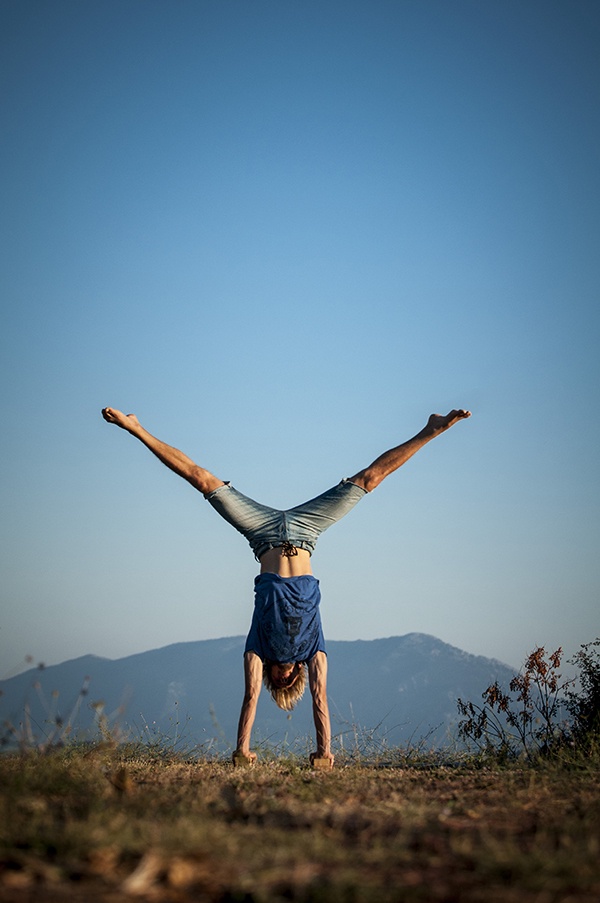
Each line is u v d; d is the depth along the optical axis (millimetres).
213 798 6398
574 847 4684
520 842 5051
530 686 11180
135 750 10164
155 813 5516
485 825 5598
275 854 4480
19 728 6910
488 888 4070
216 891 3957
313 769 9234
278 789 7188
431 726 11078
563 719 10680
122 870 4281
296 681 10547
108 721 8586
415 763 10258
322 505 10367
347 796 6855
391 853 4633
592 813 5949
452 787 7586
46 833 4816
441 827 5484
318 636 10164
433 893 3975
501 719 10984
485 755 10344
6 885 3998
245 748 9688
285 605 9922
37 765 7031
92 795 6062
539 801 6688
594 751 9531
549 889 4055
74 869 4266
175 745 10305
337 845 4836
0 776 6465
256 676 9961
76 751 8516
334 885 3934
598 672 11078
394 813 5965
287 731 10484
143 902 3795
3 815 5195
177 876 4078
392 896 3885
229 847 4551
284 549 10195
